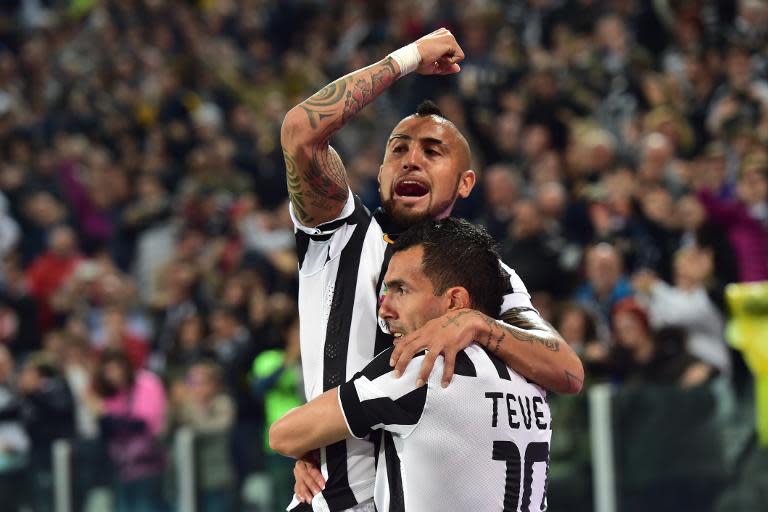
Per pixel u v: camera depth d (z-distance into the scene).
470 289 10.10
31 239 39.44
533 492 9.98
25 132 43.78
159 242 37.34
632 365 22.44
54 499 25.12
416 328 10.06
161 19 51.22
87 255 40.72
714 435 21.14
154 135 42.78
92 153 43.84
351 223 10.87
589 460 21.20
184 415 26.30
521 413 9.85
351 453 10.30
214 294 32.16
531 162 32.22
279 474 23.05
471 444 9.65
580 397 21.33
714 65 32.03
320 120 10.23
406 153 10.91
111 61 49.59
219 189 38.59
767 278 24.25
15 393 27.98
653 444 21.17
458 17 41.41
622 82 33.69
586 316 22.84
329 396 9.86
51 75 49.84
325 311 10.81
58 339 30.53
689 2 35.06
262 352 26.47
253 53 49.22
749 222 24.53
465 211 30.55
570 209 27.62
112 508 24.75
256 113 46.09
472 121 34.56
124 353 27.23
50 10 58.19
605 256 24.52
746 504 20.89
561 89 34.00
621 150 31.70
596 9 38.03
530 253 25.97
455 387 9.61
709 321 23.20
